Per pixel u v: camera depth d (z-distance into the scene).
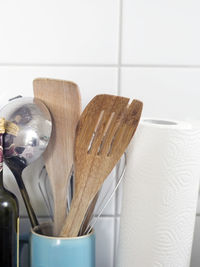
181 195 0.49
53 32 0.59
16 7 0.58
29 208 0.55
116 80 0.61
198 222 0.65
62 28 0.59
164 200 0.49
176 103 0.62
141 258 0.51
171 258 0.50
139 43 0.61
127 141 0.50
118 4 0.60
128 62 0.61
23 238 0.59
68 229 0.52
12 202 0.51
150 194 0.49
